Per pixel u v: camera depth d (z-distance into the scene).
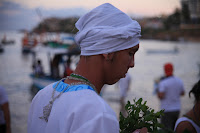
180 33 63.69
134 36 0.84
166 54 38.56
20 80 16.66
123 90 6.42
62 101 0.79
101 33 0.79
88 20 0.84
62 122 0.74
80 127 0.69
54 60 12.30
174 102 3.52
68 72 6.10
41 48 13.33
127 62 0.86
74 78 0.85
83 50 0.84
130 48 0.85
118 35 0.79
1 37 72.50
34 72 13.45
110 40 0.79
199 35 61.78
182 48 49.41
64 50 11.33
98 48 0.80
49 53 12.65
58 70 12.23
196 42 62.28
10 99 9.77
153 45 59.50
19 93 11.57
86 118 0.70
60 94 0.83
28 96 10.77
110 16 0.82
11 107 8.30
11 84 15.02
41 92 0.95
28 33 40.19
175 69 18.47
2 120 2.95
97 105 0.73
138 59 32.59
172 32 64.38
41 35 14.82
